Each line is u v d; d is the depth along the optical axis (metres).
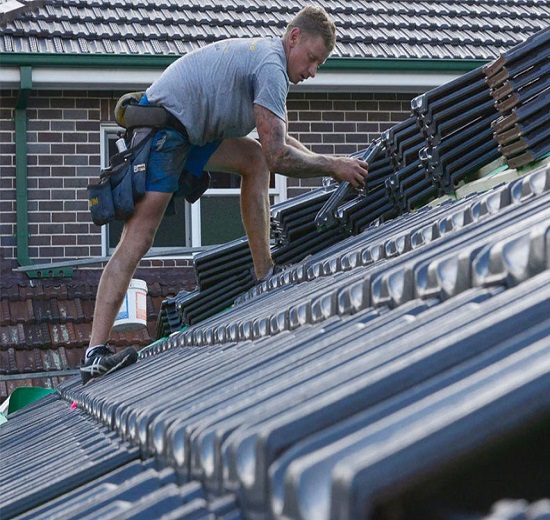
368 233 5.68
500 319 1.53
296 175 6.50
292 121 15.44
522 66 4.60
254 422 1.62
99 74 14.38
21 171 14.55
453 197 5.59
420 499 1.12
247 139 7.09
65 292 14.14
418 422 1.20
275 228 7.89
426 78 15.25
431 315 2.04
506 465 1.17
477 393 1.22
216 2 16.53
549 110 4.56
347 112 15.55
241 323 4.19
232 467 1.63
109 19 15.34
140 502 1.92
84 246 14.65
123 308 9.70
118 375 6.08
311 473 1.19
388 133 6.37
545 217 2.59
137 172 6.55
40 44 14.54
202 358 4.20
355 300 2.92
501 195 3.57
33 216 14.59
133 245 6.66
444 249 2.81
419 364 1.47
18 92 14.42
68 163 14.73
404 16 16.67
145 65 14.38
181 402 2.65
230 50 6.55
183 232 15.12
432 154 5.53
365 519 1.06
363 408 1.43
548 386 1.14
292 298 4.29
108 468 2.86
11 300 13.95
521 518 1.03
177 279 14.78
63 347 13.41
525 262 1.96
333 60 14.88
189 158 6.94
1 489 3.38
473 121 5.53
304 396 1.68
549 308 1.53
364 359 1.88
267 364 2.64
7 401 10.30
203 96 6.49
